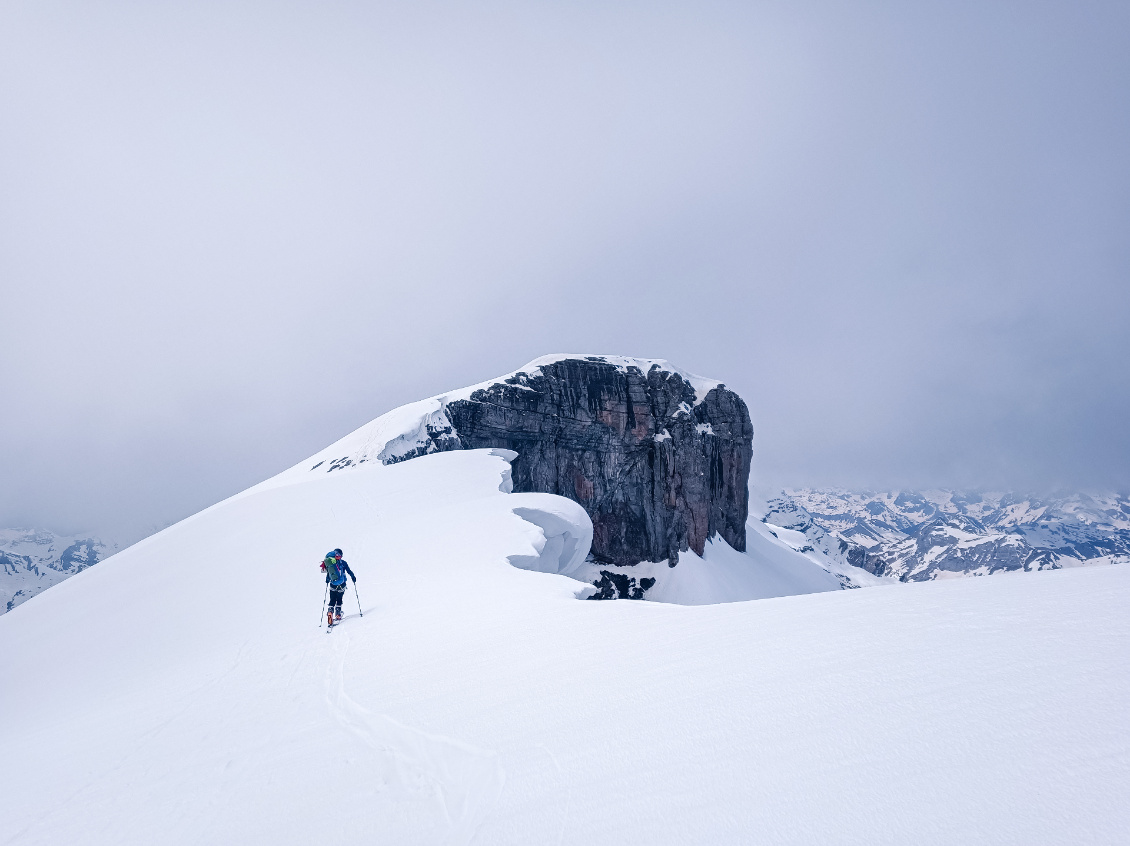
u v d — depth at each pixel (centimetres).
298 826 534
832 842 358
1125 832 320
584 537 3519
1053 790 368
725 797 430
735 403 11862
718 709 574
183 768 768
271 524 3509
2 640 2888
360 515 3409
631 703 630
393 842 477
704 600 9469
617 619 1032
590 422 10131
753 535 14612
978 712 479
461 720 679
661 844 394
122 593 3011
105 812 679
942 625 706
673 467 10462
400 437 7175
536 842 428
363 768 631
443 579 1988
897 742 455
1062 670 530
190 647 1980
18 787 876
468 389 9369
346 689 927
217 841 536
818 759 454
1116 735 414
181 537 3869
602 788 478
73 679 2061
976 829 347
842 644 692
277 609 2159
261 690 1086
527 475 9462
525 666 828
